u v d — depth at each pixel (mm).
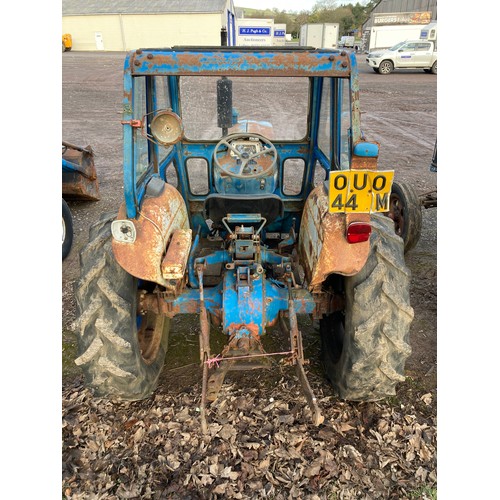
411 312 2207
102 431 2521
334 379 2629
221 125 3184
